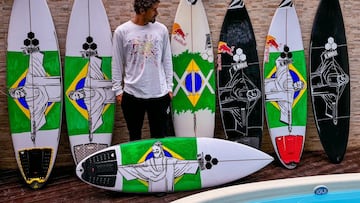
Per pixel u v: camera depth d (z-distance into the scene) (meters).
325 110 3.79
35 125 3.38
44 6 3.38
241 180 3.34
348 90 3.82
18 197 3.07
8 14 3.43
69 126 3.45
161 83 3.14
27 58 3.37
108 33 3.48
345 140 3.78
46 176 3.31
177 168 3.12
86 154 3.47
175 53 3.59
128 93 3.11
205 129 3.65
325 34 3.79
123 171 3.04
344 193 2.80
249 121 3.72
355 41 3.98
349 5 3.91
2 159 3.62
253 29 3.79
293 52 3.75
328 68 3.79
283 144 3.69
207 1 3.69
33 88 3.38
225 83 3.69
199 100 3.63
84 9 3.44
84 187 3.24
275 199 2.71
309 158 3.88
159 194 3.07
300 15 3.84
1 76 3.49
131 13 3.62
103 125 3.50
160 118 3.20
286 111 3.73
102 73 3.48
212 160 3.18
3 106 3.53
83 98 3.46
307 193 2.76
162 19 3.65
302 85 3.76
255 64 3.72
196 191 3.14
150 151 3.10
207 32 3.63
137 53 3.05
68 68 3.43
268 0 3.79
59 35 3.52
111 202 2.95
